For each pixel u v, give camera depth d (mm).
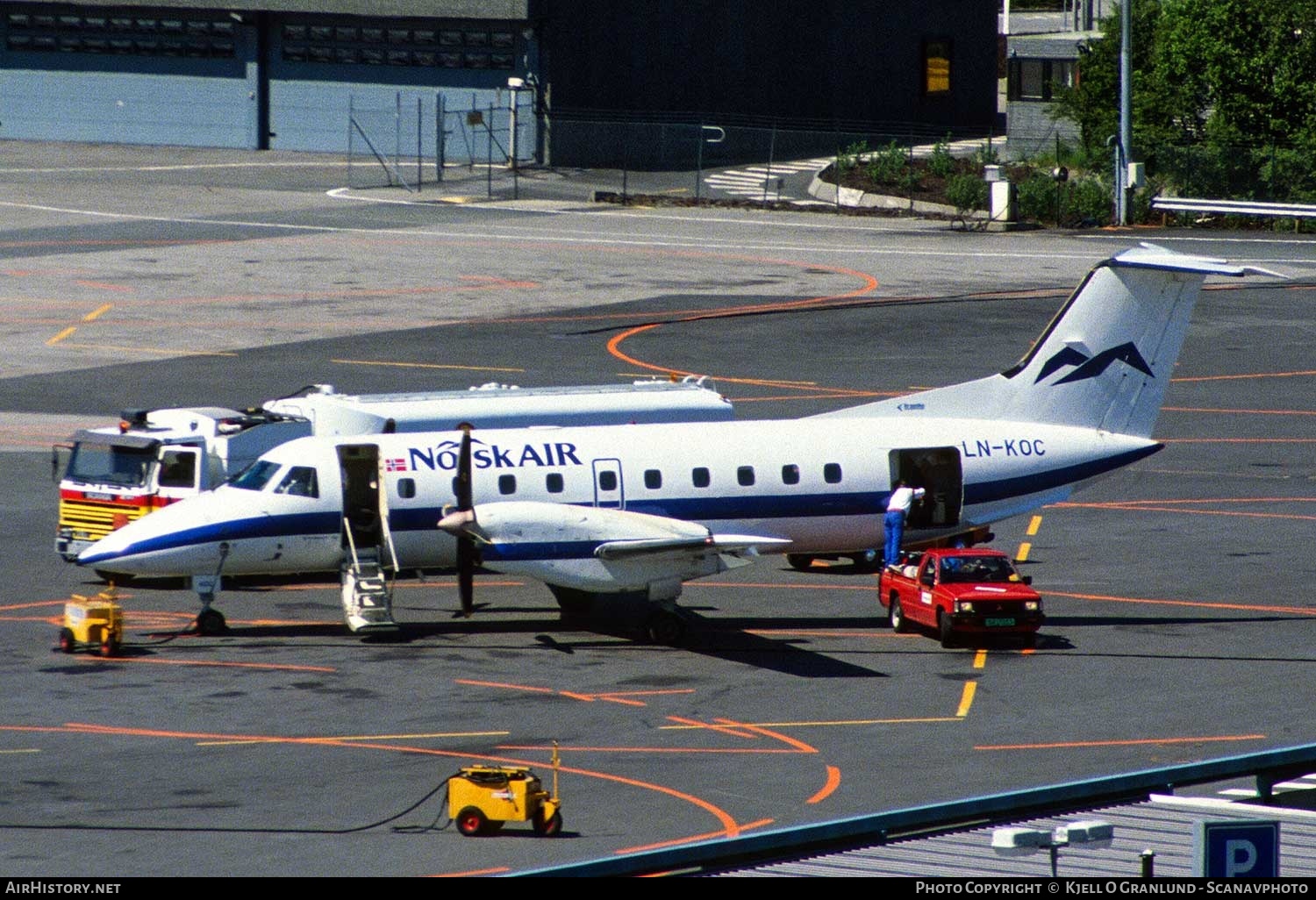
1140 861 58375
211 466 145000
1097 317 141500
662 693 114750
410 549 131375
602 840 85438
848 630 133125
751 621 136125
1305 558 153250
